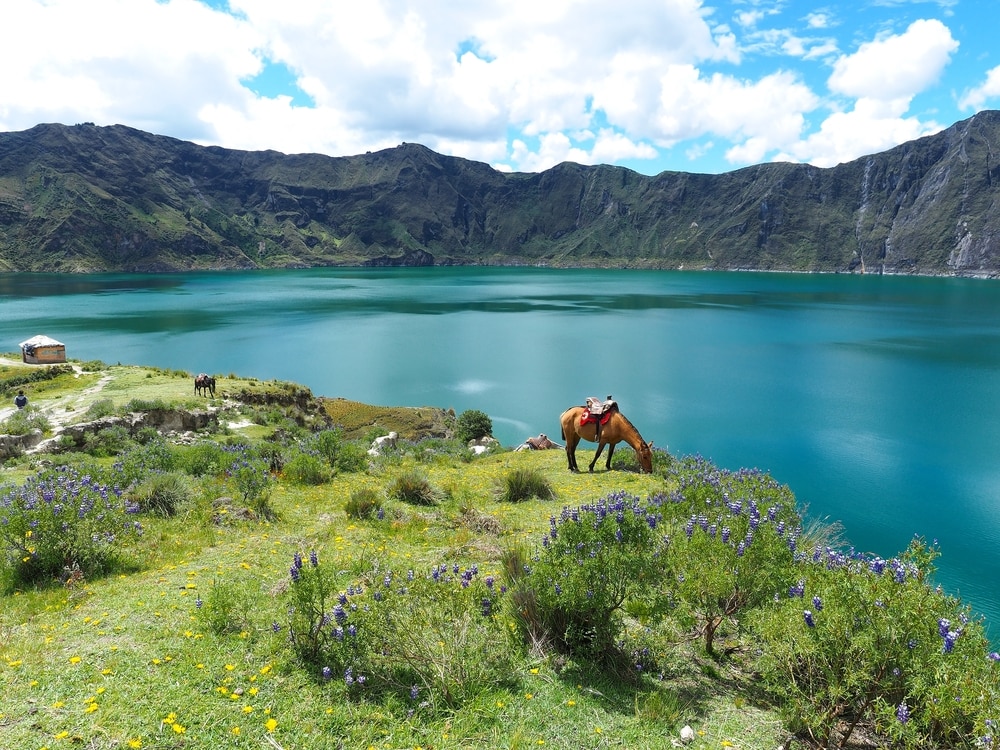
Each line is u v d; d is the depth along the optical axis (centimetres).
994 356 10325
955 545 3331
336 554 995
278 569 918
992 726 455
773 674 614
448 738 532
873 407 6906
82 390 4712
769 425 6103
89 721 504
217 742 497
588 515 786
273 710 545
